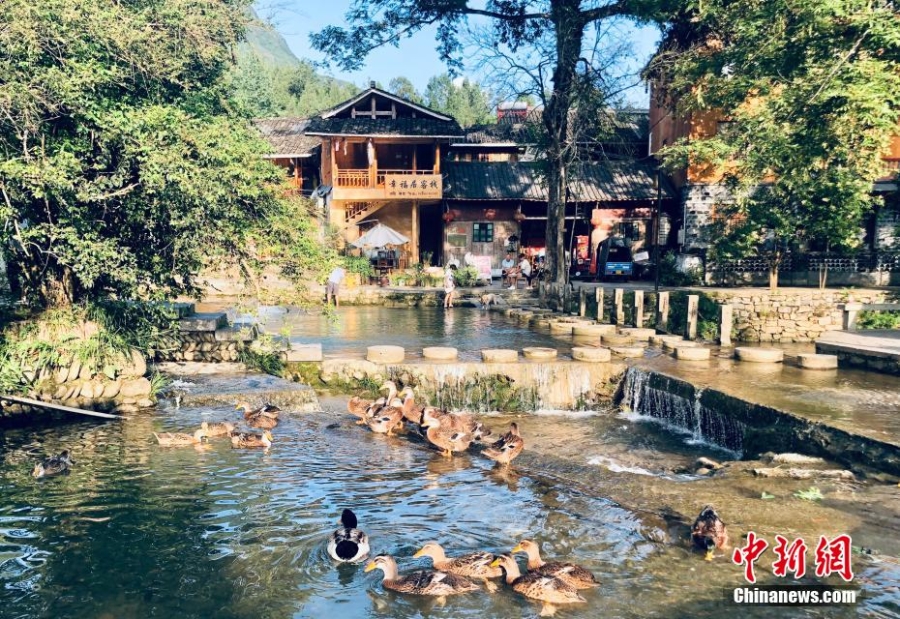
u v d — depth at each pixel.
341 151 38.12
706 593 6.78
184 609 6.59
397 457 11.46
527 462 11.29
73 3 12.21
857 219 22.41
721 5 22.31
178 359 17.16
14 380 12.89
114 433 12.22
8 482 9.84
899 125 15.72
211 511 8.90
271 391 14.47
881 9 14.19
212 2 15.70
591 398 16.20
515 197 35.97
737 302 22.78
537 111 34.31
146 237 14.66
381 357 16.34
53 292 14.54
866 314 21.53
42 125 12.72
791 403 12.24
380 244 32.88
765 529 8.06
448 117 35.56
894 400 12.49
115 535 8.15
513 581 7.01
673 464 11.88
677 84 24.95
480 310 28.36
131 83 14.38
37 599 6.72
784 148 15.95
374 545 8.00
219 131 14.12
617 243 33.88
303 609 6.62
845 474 9.77
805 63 15.62
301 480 10.16
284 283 24.48
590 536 8.23
